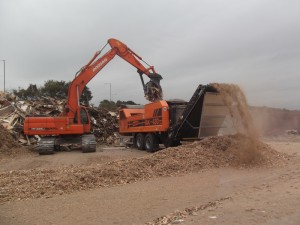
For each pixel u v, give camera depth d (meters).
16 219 7.30
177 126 18.59
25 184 10.21
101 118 29.84
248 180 10.76
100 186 10.30
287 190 8.68
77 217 7.34
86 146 20.58
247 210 6.84
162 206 7.96
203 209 7.25
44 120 21.27
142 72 23.97
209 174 11.91
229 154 14.28
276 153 15.39
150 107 20.83
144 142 21.88
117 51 23.86
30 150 21.33
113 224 6.81
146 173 11.76
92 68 23.48
